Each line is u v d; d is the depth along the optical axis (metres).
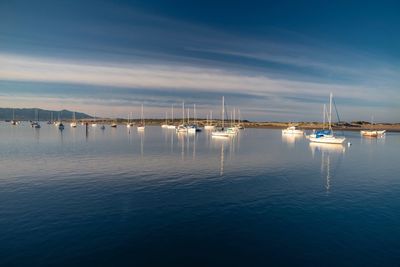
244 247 16.25
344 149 67.38
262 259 15.08
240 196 25.36
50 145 69.00
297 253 15.70
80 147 64.81
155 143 77.31
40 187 27.94
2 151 56.34
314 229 18.62
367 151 63.25
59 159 45.97
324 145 77.12
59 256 15.12
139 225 18.89
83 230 18.11
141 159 46.66
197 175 34.09
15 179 31.25
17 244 16.31
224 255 15.41
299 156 52.94
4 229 18.19
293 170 38.03
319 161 46.72
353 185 29.83
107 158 47.50
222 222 19.53
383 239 17.34
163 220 19.75
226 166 40.59
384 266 14.59
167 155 52.06
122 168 38.19
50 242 16.55
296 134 124.56
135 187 28.12
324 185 29.69
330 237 17.55
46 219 19.77
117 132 134.38
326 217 20.66
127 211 21.38
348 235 17.83
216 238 17.23
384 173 36.44
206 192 26.58
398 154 57.56
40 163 41.84
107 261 14.73
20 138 91.12
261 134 132.00
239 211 21.61
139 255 15.30
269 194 26.11
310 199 24.80
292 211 21.78
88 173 34.66
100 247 16.06
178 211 21.48
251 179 32.16
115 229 18.28
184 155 52.25
